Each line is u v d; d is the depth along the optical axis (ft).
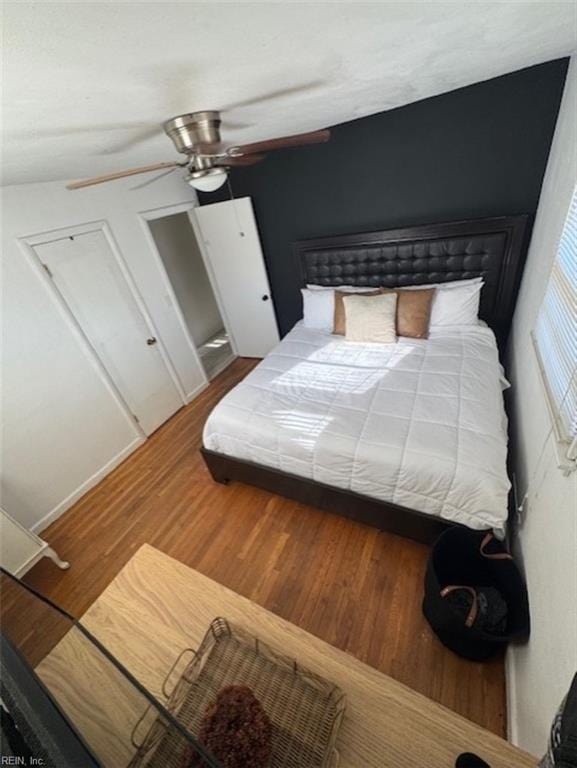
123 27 1.85
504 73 6.84
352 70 3.85
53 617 2.54
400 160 8.70
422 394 6.70
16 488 7.83
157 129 4.61
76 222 8.61
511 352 8.32
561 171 5.73
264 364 8.99
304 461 6.53
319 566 6.32
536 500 4.52
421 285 9.38
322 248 10.59
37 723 1.77
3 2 1.40
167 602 3.63
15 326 7.64
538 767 2.10
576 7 3.20
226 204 11.25
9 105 2.66
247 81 3.35
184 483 8.91
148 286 10.71
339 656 3.04
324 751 2.54
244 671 3.07
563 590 3.10
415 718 2.60
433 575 4.84
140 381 10.68
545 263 5.91
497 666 4.65
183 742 1.95
